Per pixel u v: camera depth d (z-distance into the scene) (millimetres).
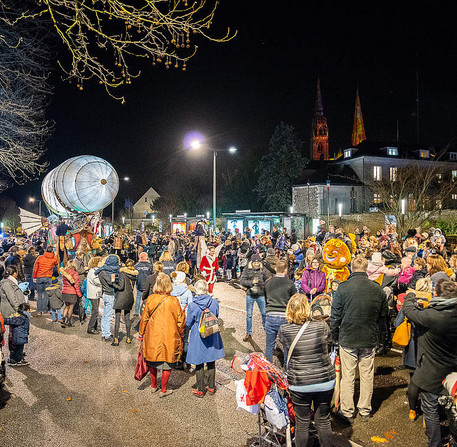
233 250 18234
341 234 11859
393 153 48969
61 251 14367
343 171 49031
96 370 7168
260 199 52812
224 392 6270
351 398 5281
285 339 4277
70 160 13945
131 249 25703
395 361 7496
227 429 5121
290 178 49781
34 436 4977
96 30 4984
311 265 8000
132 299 8719
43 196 16219
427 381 4398
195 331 6059
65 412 5590
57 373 7031
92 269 9562
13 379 6770
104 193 14070
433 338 4379
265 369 4305
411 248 8305
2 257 13156
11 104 11156
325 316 4438
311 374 4098
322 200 45250
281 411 4262
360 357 5332
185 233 30000
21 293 7320
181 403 5875
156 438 4918
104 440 4879
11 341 7316
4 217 69188
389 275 7785
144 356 6098
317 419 4207
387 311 5355
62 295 10133
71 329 9984
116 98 5430
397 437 4934
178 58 5012
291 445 4434
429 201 27922
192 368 7246
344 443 4812
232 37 4809
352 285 5273
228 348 8234
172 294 7539
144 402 5906
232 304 12734
